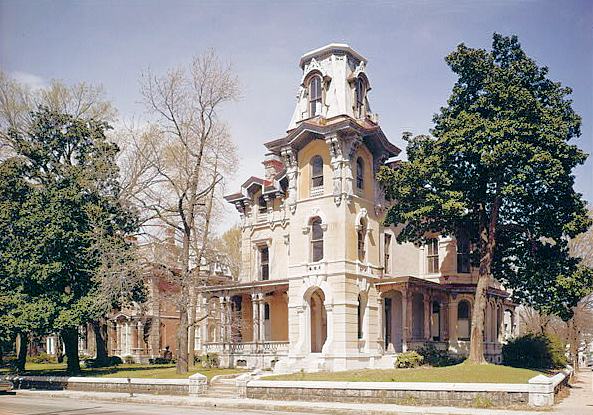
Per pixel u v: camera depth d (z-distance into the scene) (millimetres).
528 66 31891
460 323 42781
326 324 39375
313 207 38250
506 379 27312
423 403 23312
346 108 39062
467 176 32875
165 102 37469
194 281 38375
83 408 25875
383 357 37625
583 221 31500
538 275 31531
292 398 26766
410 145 35094
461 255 43250
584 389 32656
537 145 30453
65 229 39344
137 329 60562
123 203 41312
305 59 41281
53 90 44812
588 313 72250
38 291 39156
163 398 29125
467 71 32906
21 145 41906
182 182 38062
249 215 46312
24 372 44188
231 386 30609
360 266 37594
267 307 44062
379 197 40312
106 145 43625
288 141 39062
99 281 38094
